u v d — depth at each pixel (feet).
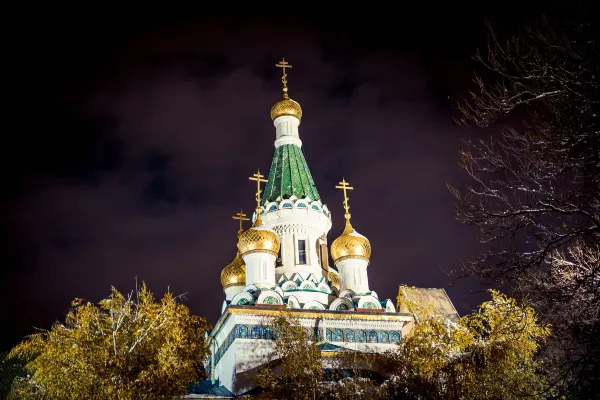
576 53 47.78
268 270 130.21
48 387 83.97
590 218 48.67
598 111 46.01
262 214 142.41
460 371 92.68
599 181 49.67
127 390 84.07
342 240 136.36
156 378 88.22
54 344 86.12
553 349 88.22
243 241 132.46
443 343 97.30
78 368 84.07
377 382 104.68
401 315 124.88
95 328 89.10
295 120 157.79
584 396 53.67
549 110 50.85
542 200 51.34
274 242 132.46
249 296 122.52
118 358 85.76
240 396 107.34
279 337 104.94
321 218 142.20
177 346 92.79
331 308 124.88
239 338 116.37
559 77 48.96
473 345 94.89
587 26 46.68
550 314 59.62
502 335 93.61
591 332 54.54
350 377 100.42
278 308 119.75
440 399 90.58
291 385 94.58
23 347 86.28
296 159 150.92
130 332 89.04
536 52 50.70
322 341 119.03
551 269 58.49
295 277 131.64
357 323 123.54
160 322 92.73
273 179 149.28
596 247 57.00
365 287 132.77
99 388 82.58
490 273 52.90
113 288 91.76
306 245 138.72
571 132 48.42
